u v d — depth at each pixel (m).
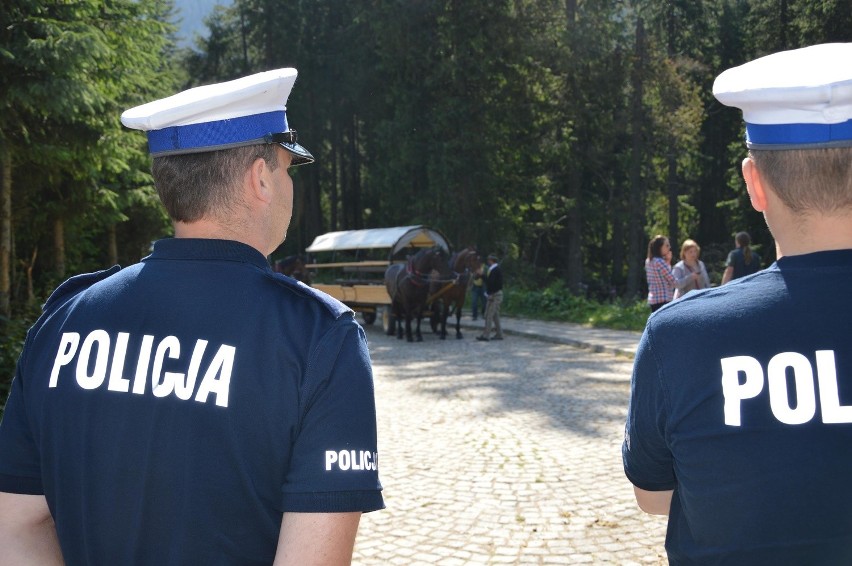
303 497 1.23
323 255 23.81
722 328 1.25
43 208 14.71
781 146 1.26
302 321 1.32
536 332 17.09
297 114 39.09
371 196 40.34
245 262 1.39
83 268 20.09
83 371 1.35
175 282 1.37
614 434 7.17
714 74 39.28
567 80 32.31
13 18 9.02
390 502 5.27
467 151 31.69
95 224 18.86
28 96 8.91
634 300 24.03
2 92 9.10
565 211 36.81
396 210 35.16
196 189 1.41
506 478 5.76
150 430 1.26
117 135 11.06
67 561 1.31
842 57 1.27
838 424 1.14
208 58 42.50
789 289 1.24
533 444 6.82
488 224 32.19
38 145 10.18
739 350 1.22
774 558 1.15
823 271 1.24
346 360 1.30
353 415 1.27
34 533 1.41
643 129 31.81
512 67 32.31
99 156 10.91
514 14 32.00
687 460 1.24
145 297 1.37
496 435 7.20
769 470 1.16
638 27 30.97
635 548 4.36
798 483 1.14
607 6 32.53
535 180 34.25
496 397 9.32
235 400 1.25
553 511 5.00
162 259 1.42
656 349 1.31
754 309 1.25
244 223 1.43
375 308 19.67
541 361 12.81
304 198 41.81
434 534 4.66
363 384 1.31
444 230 31.62
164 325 1.32
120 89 10.90
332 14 39.34
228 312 1.32
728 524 1.18
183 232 1.45
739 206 35.66
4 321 8.82
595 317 19.23
